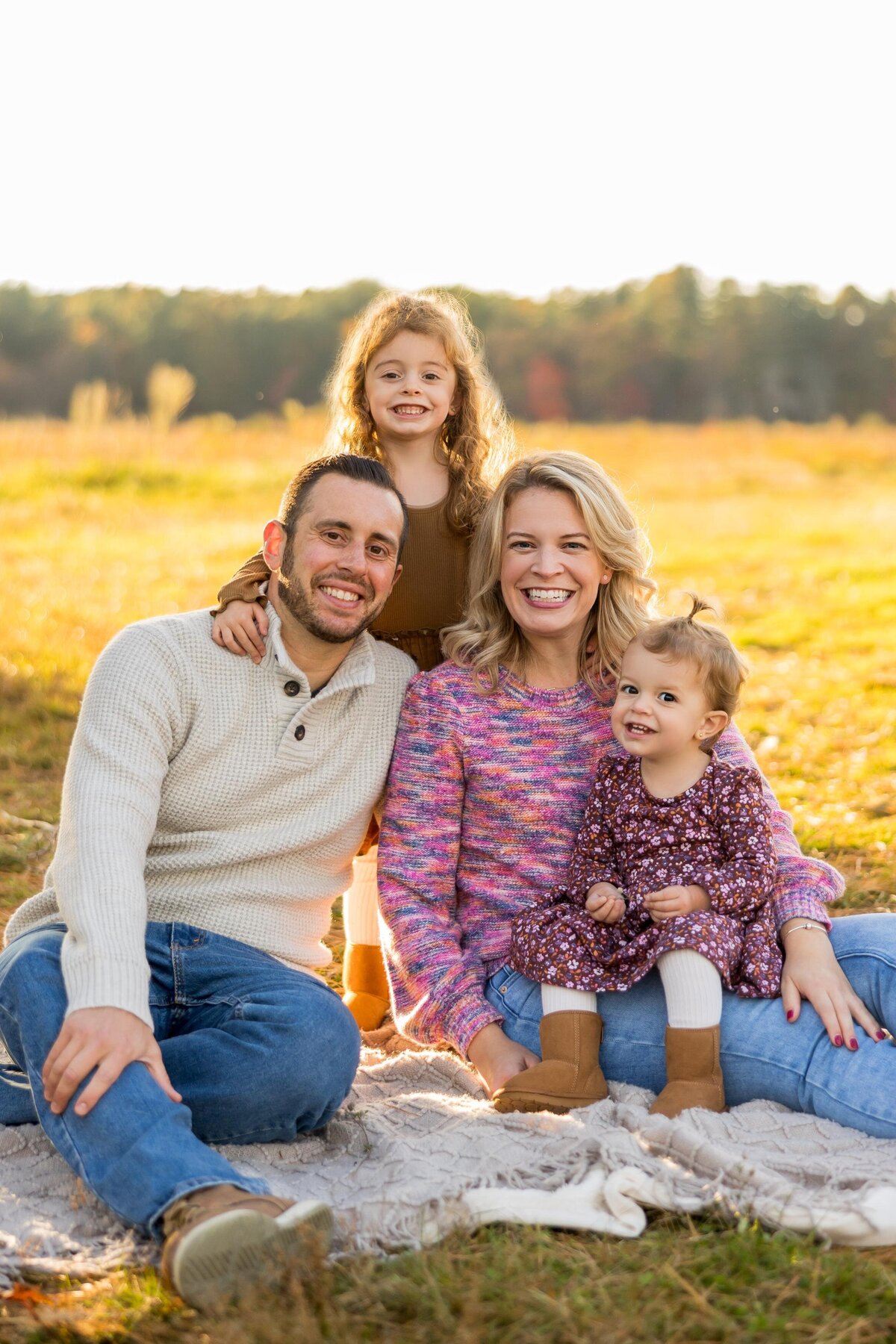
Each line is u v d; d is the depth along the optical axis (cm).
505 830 304
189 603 996
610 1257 221
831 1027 265
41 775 599
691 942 272
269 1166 260
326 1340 197
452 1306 204
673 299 5628
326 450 396
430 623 365
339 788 293
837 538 1412
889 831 514
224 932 278
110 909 246
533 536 300
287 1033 255
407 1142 256
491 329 5369
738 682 295
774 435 2775
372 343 375
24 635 866
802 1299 209
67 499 1617
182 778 278
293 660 287
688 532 1474
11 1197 246
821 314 5538
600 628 313
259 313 5519
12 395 5012
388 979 313
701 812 291
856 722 707
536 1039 286
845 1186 238
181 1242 204
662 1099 268
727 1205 231
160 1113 228
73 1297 214
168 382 2194
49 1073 232
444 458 380
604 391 5134
